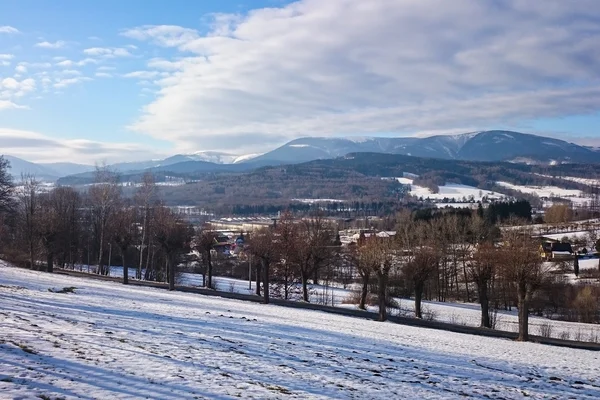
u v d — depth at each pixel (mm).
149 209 77000
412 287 66375
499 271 43469
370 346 24094
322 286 80000
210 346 19203
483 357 24594
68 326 19750
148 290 47312
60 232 66562
